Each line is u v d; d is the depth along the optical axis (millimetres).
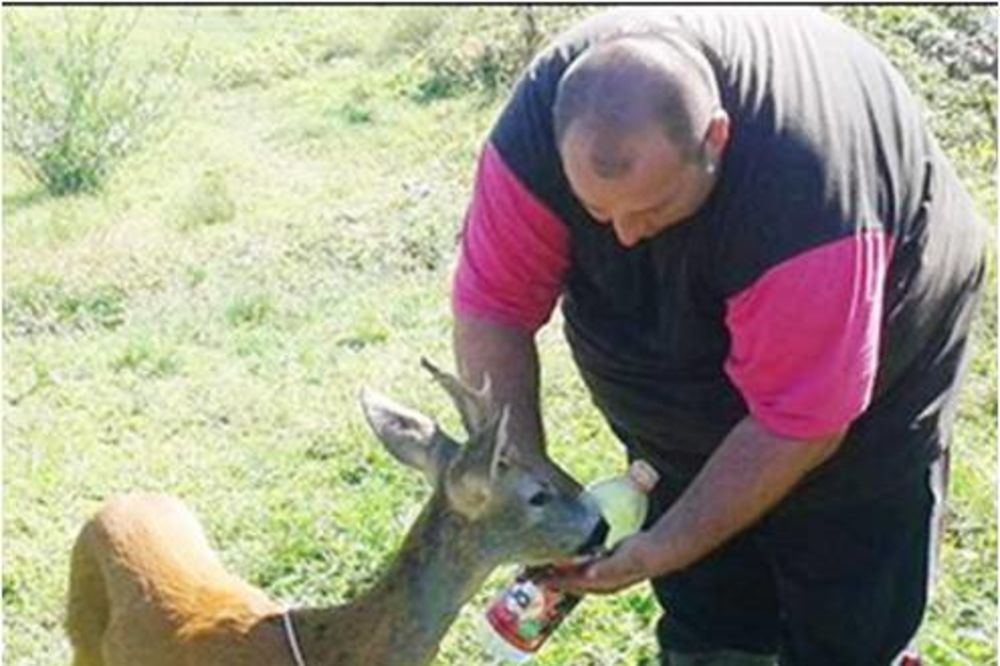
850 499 3113
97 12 10953
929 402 3090
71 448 5129
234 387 5496
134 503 3693
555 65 2953
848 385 2785
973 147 6695
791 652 3336
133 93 9844
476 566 3174
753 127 2766
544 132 2949
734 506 2846
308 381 5492
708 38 2799
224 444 5090
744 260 2777
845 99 2828
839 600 3213
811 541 3170
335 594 4152
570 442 4645
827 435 2807
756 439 2824
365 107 9383
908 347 2994
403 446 3150
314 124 9227
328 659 3271
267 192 8188
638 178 2654
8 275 7027
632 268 2967
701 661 3486
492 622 3152
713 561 3348
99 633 3670
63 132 9039
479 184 3061
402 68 9977
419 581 3209
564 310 3148
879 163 2840
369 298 6309
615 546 3086
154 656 3432
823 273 2748
